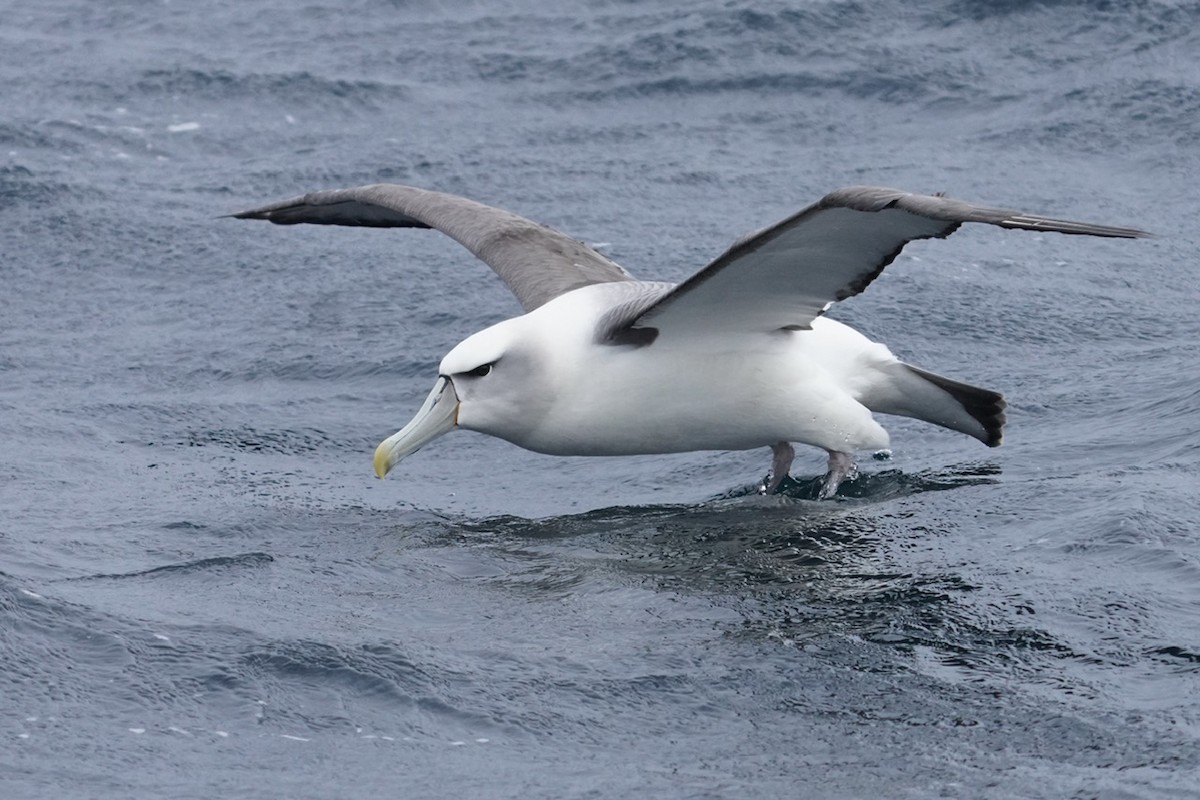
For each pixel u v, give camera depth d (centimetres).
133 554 1188
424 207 1530
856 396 1277
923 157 2281
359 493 1373
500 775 844
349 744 881
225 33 2952
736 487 1330
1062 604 999
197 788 835
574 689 932
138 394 1670
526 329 1241
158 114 2575
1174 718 855
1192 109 2323
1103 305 1781
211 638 1002
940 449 1370
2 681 941
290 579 1123
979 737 855
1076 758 827
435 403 1240
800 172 2269
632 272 1928
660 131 2448
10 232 2144
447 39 2845
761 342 1229
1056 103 2392
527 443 1270
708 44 2670
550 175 2294
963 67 2520
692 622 1019
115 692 935
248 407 1620
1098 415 1409
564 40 2792
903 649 962
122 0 3141
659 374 1224
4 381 1717
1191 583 1008
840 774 827
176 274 2031
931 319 1741
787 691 920
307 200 1599
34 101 2611
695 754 859
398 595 1086
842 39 2636
